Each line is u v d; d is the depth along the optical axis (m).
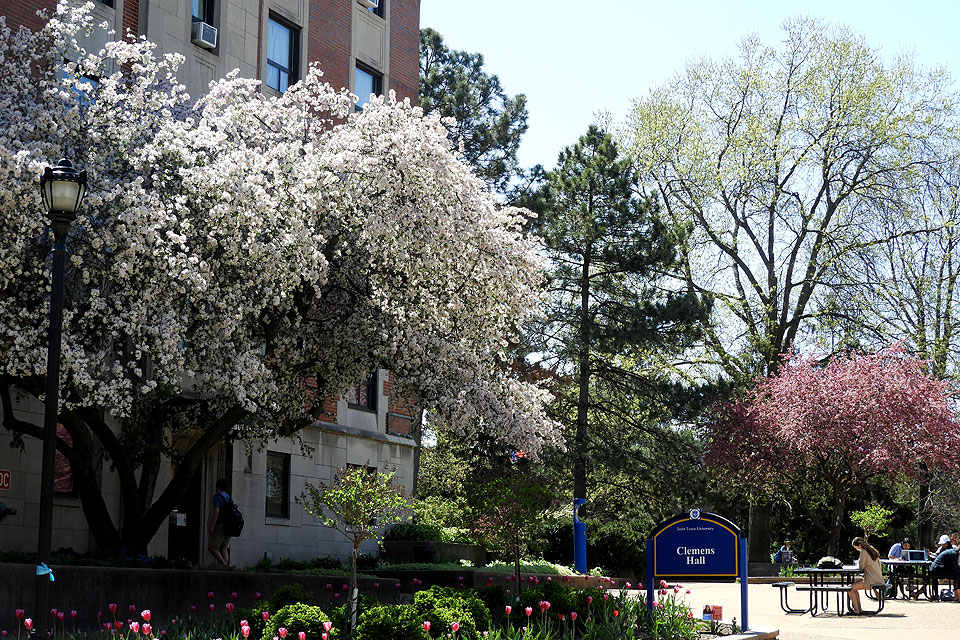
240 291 16.44
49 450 11.23
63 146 15.97
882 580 20.22
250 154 16.97
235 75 19.17
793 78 43.06
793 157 42.66
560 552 31.83
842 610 20.91
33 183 14.45
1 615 13.07
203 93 22.78
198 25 22.66
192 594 15.73
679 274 42.28
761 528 42.50
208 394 18.23
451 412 19.09
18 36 17.33
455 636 11.75
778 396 37.62
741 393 39.38
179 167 16.23
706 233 43.59
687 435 40.22
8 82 16.88
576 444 36.31
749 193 42.97
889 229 41.81
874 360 37.84
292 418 20.25
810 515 39.69
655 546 15.57
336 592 18.19
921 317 41.62
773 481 39.16
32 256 15.05
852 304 42.06
